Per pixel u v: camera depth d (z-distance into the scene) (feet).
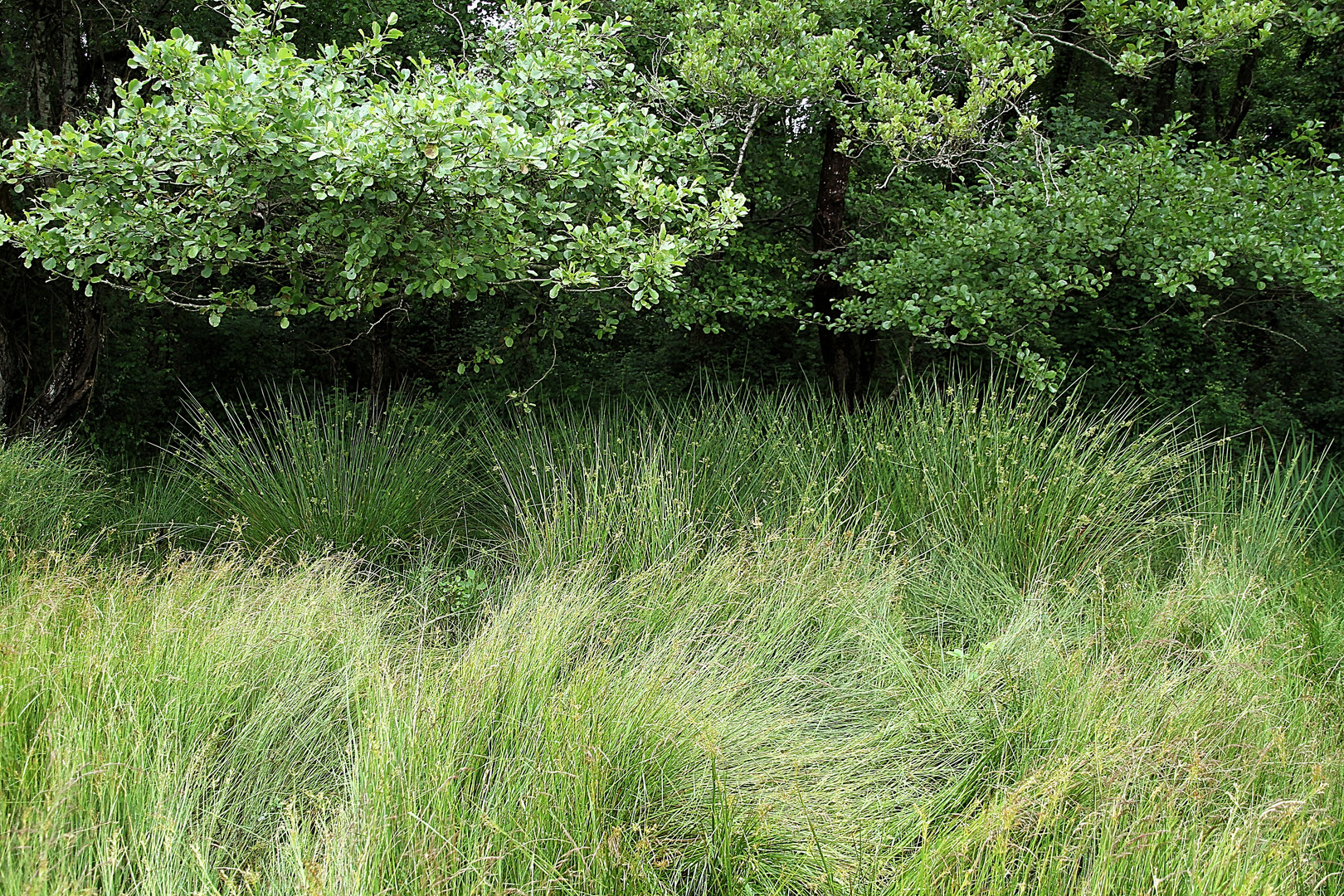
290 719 9.96
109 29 23.88
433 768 8.36
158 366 29.48
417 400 24.36
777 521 17.02
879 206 24.75
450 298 18.76
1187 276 19.16
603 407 22.21
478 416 23.29
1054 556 15.85
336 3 26.73
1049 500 16.35
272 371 32.14
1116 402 27.71
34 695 8.91
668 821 8.77
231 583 13.32
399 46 26.71
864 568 14.78
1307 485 19.67
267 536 17.11
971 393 19.07
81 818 7.74
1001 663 11.91
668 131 19.90
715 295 23.44
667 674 10.34
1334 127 37.81
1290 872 7.70
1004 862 7.54
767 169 25.55
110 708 8.83
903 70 21.48
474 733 9.30
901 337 26.45
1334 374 32.22
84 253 15.85
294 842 7.50
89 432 25.27
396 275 17.01
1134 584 14.75
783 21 20.31
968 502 16.94
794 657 12.85
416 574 15.96
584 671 10.44
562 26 18.01
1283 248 19.69
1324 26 22.93
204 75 14.23
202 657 10.11
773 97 20.51
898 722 11.13
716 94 20.34
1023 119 20.08
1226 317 30.91
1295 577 15.31
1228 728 10.11
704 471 18.20
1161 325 29.99
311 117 14.29
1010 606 14.26
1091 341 28.73
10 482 17.06
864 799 9.60
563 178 16.10
